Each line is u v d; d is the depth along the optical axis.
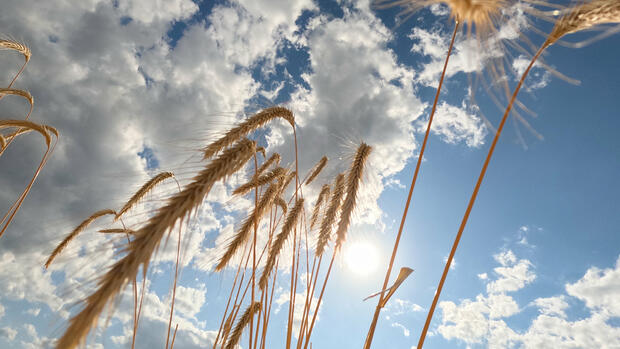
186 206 1.41
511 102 1.93
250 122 2.77
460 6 1.93
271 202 4.15
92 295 1.06
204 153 2.24
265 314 4.03
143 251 1.19
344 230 3.97
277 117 3.37
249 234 3.91
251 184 3.90
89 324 1.00
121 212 4.11
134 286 2.77
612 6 1.87
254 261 3.13
